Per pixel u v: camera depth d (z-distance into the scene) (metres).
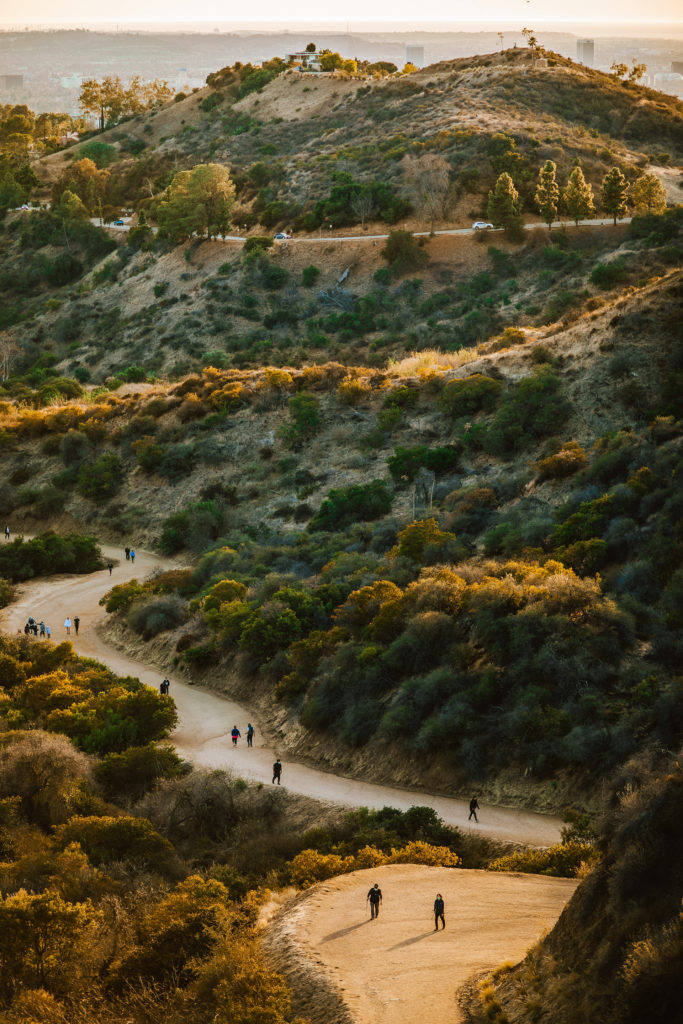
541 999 15.83
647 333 73.19
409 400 82.25
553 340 78.88
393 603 46.91
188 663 54.53
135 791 38.62
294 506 75.44
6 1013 19.69
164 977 21.98
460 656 42.19
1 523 86.88
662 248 109.12
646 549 47.19
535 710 38.03
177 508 81.56
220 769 41.25
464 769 38.12
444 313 112.94
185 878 30.22
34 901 22.84
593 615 41.31
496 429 72.44
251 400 89.56
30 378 123.25
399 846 32.28
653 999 13.66
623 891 15.69
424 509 68.38
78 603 68.44
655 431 60.97
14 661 51.75
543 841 32.88
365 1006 17.84
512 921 22.14
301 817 37.06
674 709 35.12
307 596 53.75
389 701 42.47
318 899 24.45
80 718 43.09
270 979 19.50
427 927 21.94
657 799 16.02
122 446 90.12
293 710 46.28
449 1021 16.77
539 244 119.75
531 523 56.00
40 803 34.56
